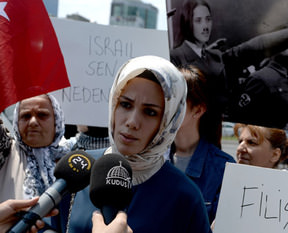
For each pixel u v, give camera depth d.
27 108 2.31
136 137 1.51
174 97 1.53
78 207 1.55
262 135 2.44
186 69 2.33
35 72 2.23
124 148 1.52
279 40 2.16
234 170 1.67
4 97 2.13
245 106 2.25
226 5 2.25
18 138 2.32
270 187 1.62
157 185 1.57
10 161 2.26
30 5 2.24
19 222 1.21
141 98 1.51
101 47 2.86
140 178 1.58
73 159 1.38
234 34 2.25
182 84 1.59
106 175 1.25
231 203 1.64
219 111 2.35
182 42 2.36
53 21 2.83
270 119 2.19
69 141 3.04
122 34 2.88
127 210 1.52
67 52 2.83
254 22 2.21
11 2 2.19
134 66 1.52
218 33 2.28
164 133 1.55
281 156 2.56
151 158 1.55
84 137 3.02
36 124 2.29
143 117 1.52
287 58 2.15
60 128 2.42
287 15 2.14
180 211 1.54
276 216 1.60
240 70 2.25
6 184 2.20
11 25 2.18
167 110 1.52
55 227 1.64
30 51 2.22
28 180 2.22
